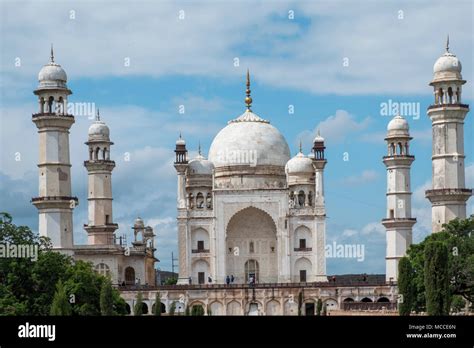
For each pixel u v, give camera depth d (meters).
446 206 186.25
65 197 185.25
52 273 145.75
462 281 154.88
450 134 188.88
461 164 189.25
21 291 142.38
